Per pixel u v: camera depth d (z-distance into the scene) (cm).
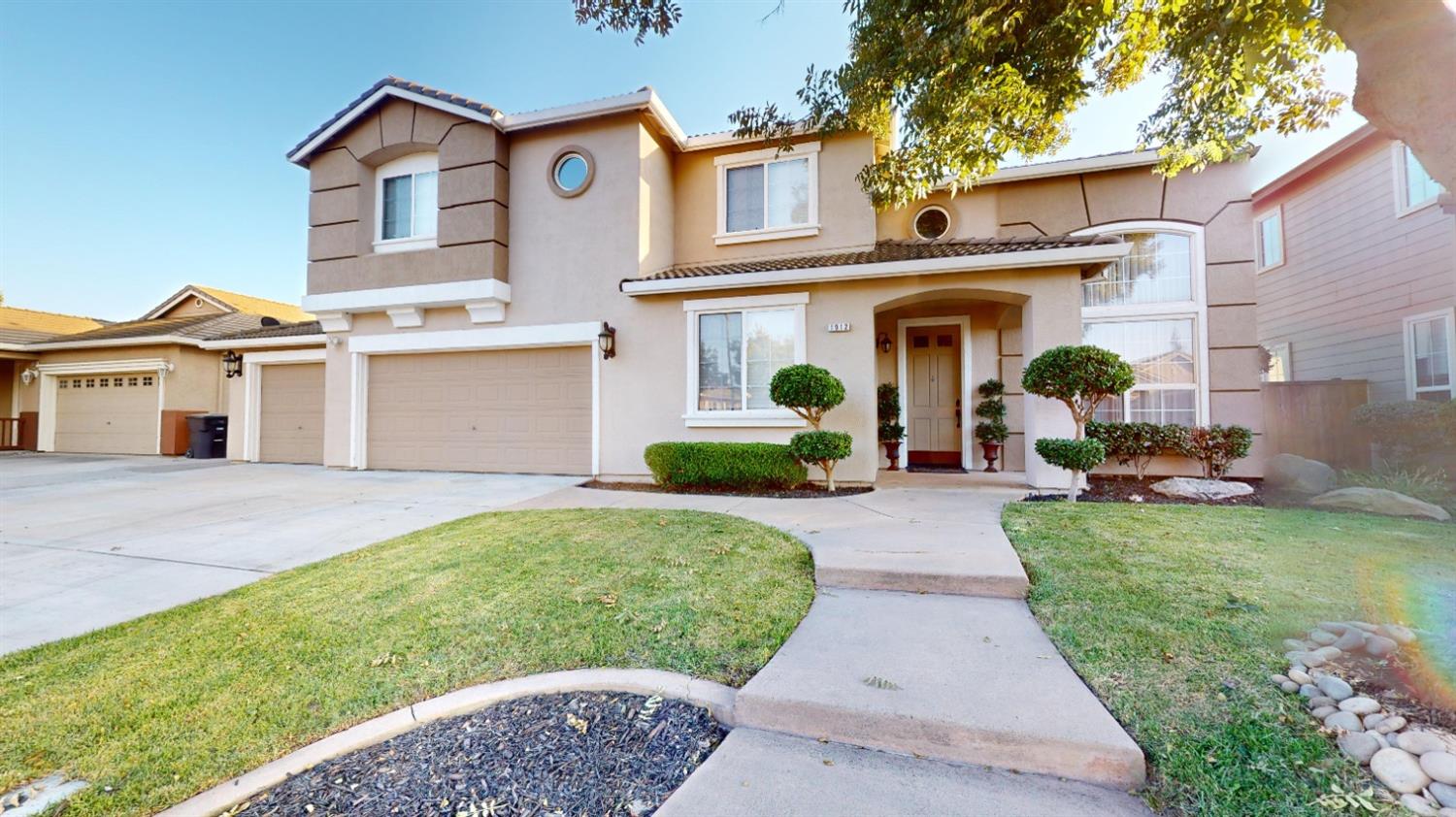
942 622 367
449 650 348
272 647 357
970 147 601
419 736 274
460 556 524
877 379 1174
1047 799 221
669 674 312
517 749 262
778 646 336
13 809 227
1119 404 1012
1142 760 228
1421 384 988
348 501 834
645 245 1048
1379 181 1058
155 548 584
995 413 1061
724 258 1134
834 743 262
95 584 479
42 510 775
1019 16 454
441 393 1167
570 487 947
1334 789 205
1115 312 1018
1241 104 551
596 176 1060
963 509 672
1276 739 231
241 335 1512
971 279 852
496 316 1096
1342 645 289
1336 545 482
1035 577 423
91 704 298
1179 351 994
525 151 1104
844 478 892
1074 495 717
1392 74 266
